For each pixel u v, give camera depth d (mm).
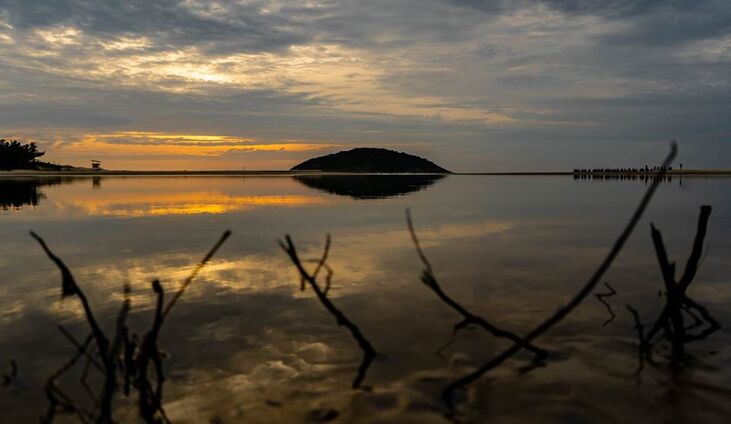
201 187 40219
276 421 4734
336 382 5461
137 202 24984
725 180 64688
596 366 5820
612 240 14102
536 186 50312
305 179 65062
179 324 7137
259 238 14086
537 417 4742
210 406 5012
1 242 13234
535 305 8062
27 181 47562
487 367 5219
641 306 8000
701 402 4977
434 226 17047
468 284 9297
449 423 4652
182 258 11328
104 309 7781
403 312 7707
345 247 12875
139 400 4996
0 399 5180
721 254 11984
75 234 14555
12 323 7188
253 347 6367
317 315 7535
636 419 4695
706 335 6805
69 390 5395
